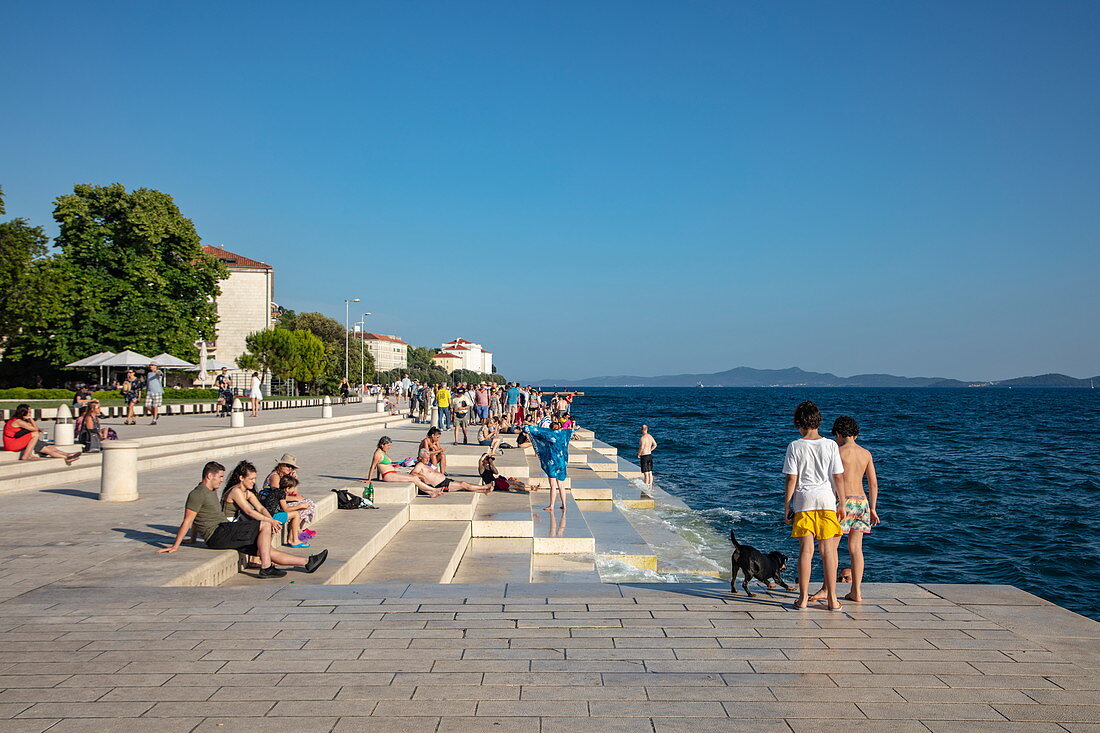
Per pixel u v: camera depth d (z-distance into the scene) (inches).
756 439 2193.7
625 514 832.9
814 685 202.4
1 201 1573.6
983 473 1327.5
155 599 277.1
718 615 262.8
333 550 398.3
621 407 5457.7
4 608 265.3
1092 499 1038.4
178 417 1477.6
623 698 192.4
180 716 180.2
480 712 183.3
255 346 2760.8
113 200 1942.7
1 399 1560.0
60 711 182.7
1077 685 204.4
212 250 3186.5
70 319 1866.4
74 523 424.2
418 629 245.0
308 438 1103.6
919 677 208.7
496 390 1478.8
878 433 2423.7
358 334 4751.5
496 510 594.6
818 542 269.4
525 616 260.2
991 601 282.4
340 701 189.0
